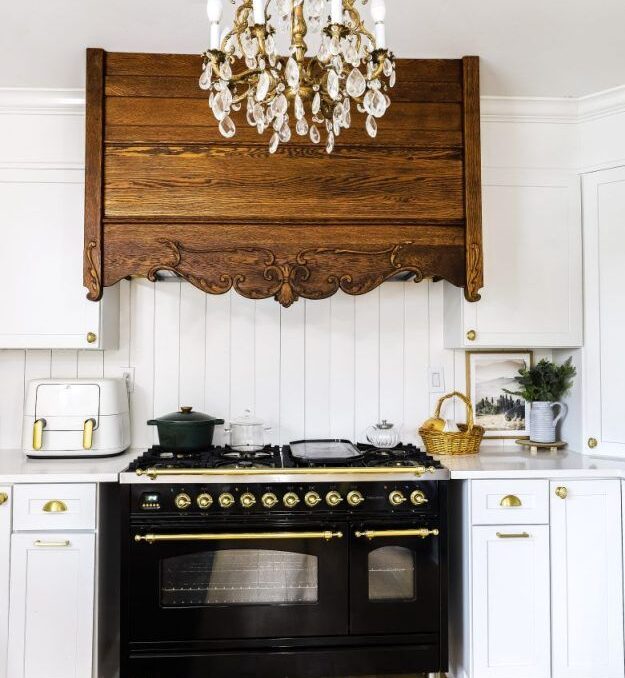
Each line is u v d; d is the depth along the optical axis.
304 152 2.15
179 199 2.11
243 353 2.57
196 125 2.12
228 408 2.56
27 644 1.97
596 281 2.38
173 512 2.01
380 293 2.62
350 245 2.15
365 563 2.03
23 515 1.99
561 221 2.41
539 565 2.08
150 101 2.12
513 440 2.62
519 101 2.39
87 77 2.09
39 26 1.92
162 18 1.89
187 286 2.56
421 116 2.18
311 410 2.58
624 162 2.33
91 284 2.07
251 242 2.13
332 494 2.02
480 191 2.16
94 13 1.86
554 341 2.39
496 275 2.38
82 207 2.30
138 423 2.54
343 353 2.60
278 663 2.00
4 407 2.50
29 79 2.23
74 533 2.00
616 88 2.32
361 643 2.03
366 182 2.16
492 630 2.06
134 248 2.10
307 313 2.59
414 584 2.05
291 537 2.00
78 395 2.28
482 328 2.37
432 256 2.17
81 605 1.99
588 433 2.39
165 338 2.55
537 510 2.09
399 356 2.61
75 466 2.12
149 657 1.98
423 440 2.49
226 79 1.20
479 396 2.62
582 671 2.08
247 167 2.13
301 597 2.03
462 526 2.15
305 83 1.27
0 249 2.27
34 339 2.26
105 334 2.34
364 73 2.04
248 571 2.03
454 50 2.12
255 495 2.01
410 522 2.05
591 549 2.10
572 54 2.11
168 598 2.01
